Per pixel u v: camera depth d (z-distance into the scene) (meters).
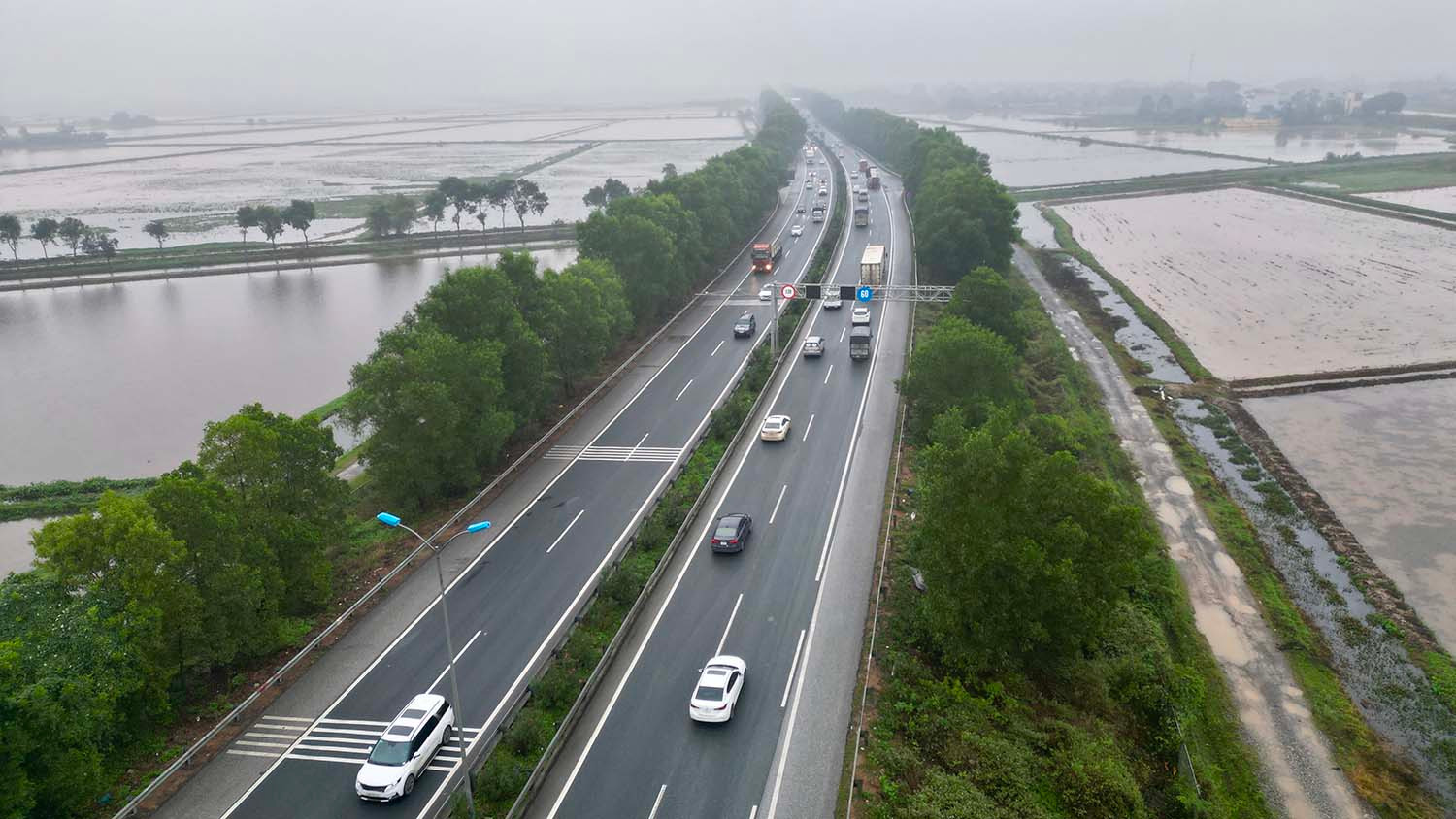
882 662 45.72
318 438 51.78
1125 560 42.97
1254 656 54.88
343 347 116.00
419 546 59.09
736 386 85.06
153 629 40.38
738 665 43.81
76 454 83.38
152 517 41.97
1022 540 41.78
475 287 69.69
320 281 155.75
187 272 160.50
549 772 38.88
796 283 121.69
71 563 40.62
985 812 35.19
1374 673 53.47
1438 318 117.00
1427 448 81.50
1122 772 39.66
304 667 47.34
